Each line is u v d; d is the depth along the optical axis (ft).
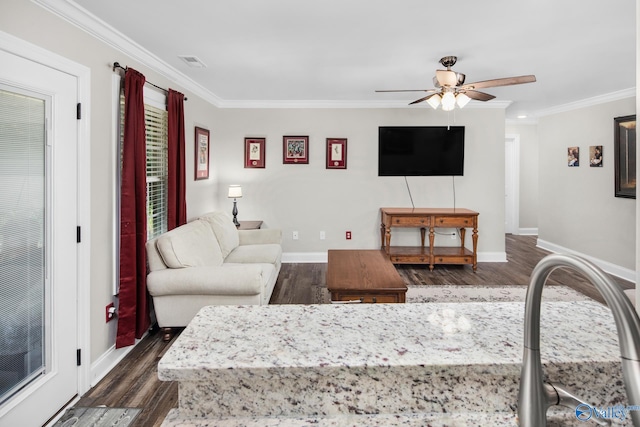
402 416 2.62
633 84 14.37
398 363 2.58
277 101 17.56
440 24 8.62
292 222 18.25
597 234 17.06
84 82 7.77
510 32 9.08
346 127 17.94
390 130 17.84
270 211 18.17
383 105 17.70
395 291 8.86
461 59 11.19
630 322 1.78
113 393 7.70
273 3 7.57
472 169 18.13
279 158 18.01
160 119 11.87
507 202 26.43
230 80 13.69
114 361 8.84
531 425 2.27
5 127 6.08
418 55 10.80
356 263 11.30
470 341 2.91
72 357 7.49
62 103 7.21
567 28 8.87
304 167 18.06
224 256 13.10
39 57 6.60
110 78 8.83
